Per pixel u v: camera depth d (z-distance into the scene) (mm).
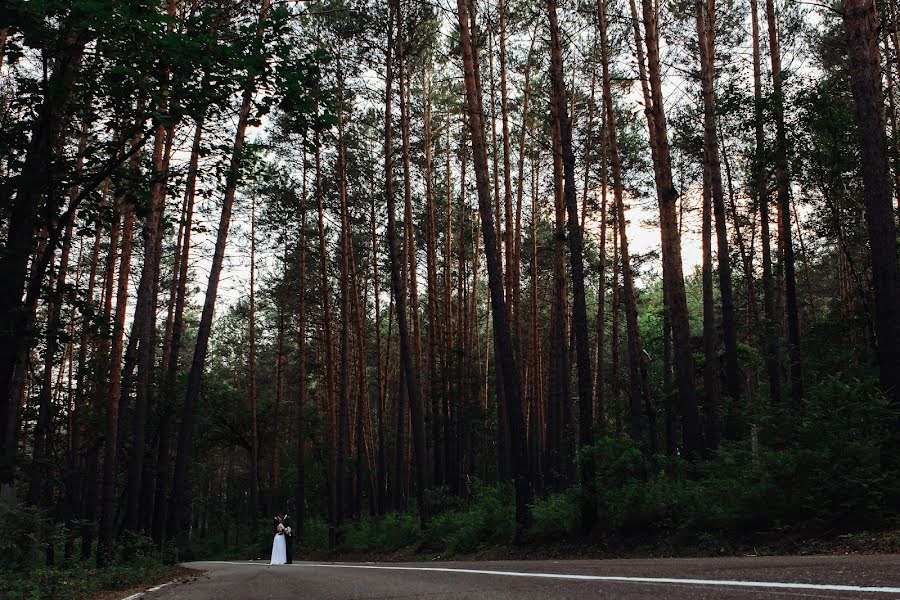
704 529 12461
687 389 16969
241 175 14555
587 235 40375
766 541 10797
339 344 46062
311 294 40531
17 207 13492
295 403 51094
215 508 58250
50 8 11711
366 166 34406
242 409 45719
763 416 13039
